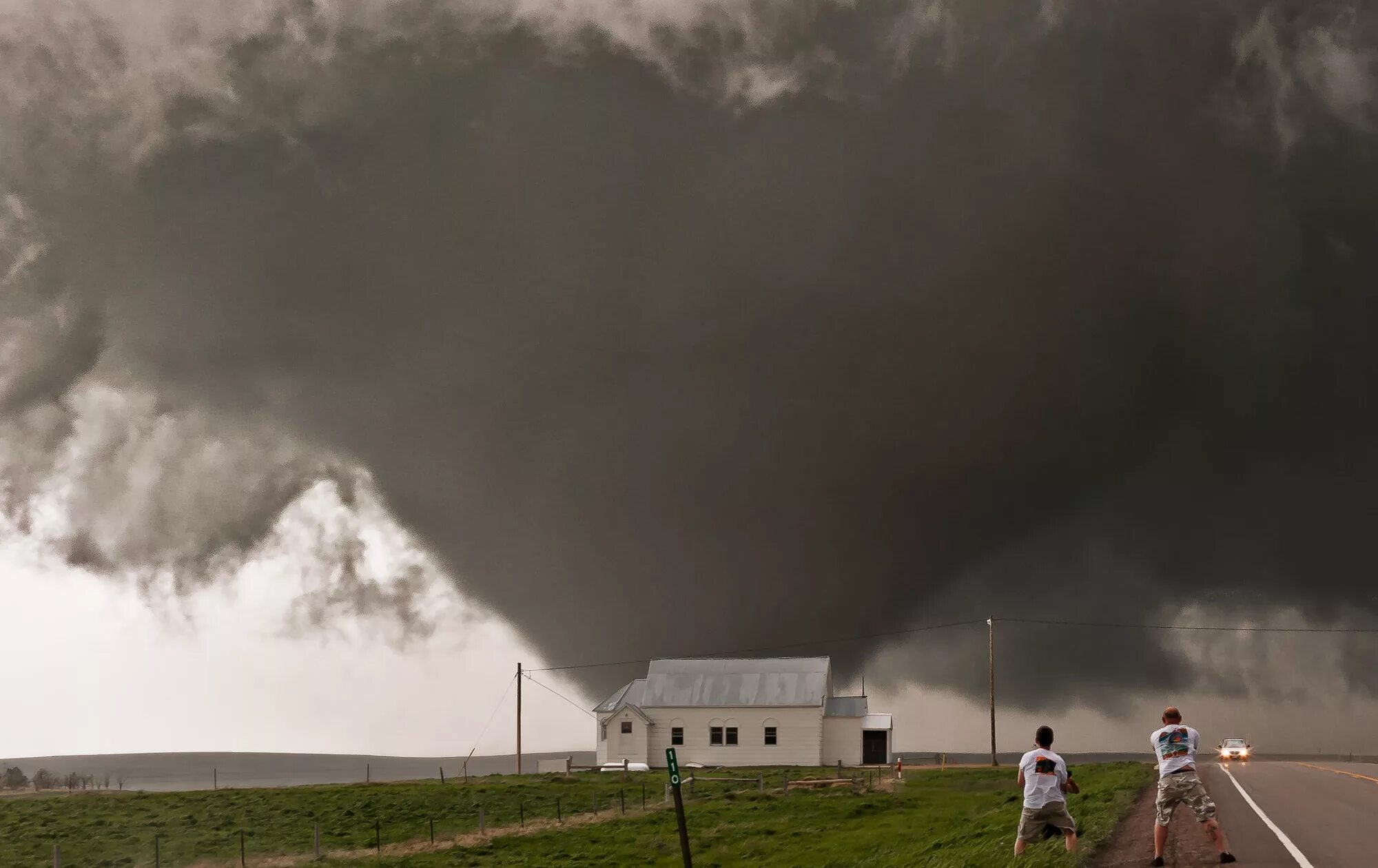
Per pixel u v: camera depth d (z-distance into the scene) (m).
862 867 36.44
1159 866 19.28
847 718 93.44
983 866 24.27
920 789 66.38
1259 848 21.03
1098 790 38.59
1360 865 18.94
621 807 63.22
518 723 96.12
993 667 96.31
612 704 96.38
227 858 52.12
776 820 54.94
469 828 58.91
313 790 73.69
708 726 93.50
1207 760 88.31
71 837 57.34
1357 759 118.00
